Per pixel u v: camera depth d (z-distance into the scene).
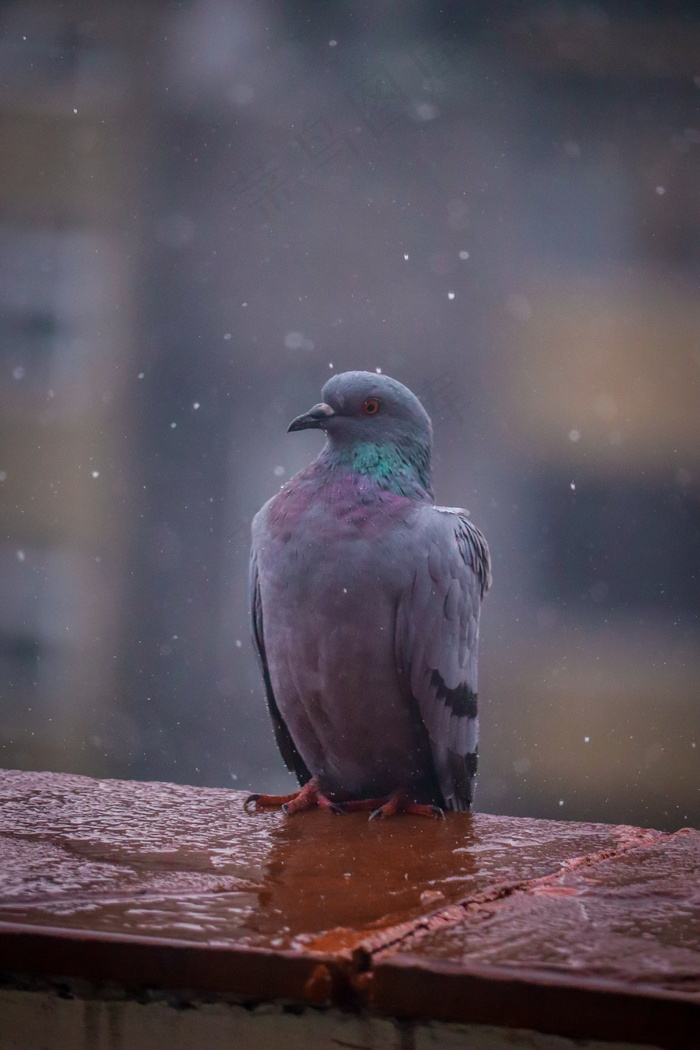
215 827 3.88
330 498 4.57
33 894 2.92
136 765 15.68
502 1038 2.33
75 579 15.98
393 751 4.75
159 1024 2.51
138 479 16.02
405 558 4.49
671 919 2.70
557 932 2.59
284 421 15.87
